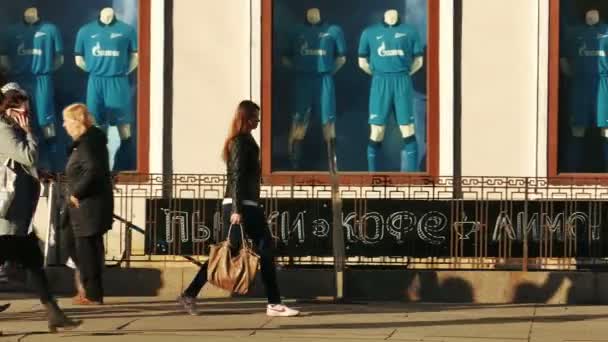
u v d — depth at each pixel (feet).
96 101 73.10
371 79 72.18
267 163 71.82
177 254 66.13
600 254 65.77
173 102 72.02
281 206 65.92
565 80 71.31
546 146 70.64
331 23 72.18
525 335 51.26
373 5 72.02
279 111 72.23
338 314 57.36
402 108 71.92
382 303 62.23
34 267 49.32
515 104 70.85
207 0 71.77
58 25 73.56
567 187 70.18
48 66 73.56
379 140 72.13
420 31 71.67
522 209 65.57
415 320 55.57
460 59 71.10
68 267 64.39
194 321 54.54
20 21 73.67
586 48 71.31
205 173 71.72
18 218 48.24
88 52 73.20
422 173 71.77
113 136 72.84
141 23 72.49
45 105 73.61
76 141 58.34
